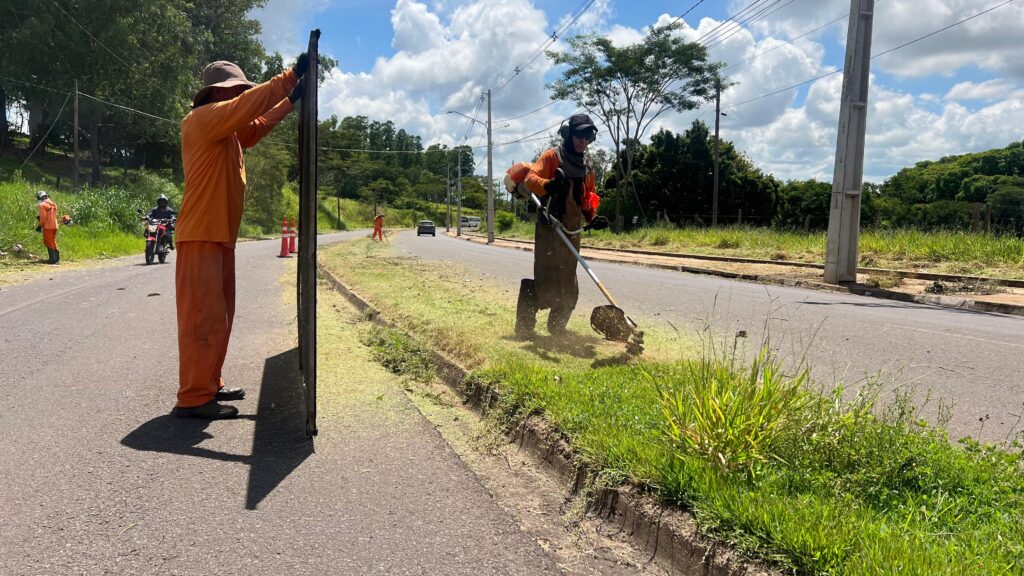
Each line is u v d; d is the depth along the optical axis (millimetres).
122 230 21109
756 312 7883
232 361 5301
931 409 3936
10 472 2961
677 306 8359
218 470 3059
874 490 2443
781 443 2693
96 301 8328
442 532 2518
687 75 36094
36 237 15109
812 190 46062
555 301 5367
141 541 2371
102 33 34750
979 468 2656
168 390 4355
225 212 3775
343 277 10578
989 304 9094
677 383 3609
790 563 1958
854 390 4344
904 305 9352
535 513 2715
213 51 49344
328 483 2947
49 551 2281
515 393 3713
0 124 41531
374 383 4609
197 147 3670
